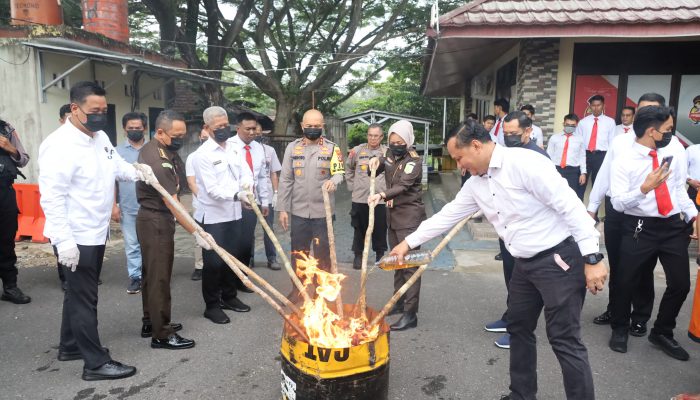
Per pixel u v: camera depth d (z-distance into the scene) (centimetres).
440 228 306
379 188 596
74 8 1392
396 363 371
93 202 330
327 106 1927
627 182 369
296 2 1669
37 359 374
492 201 274
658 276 581
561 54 755
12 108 809
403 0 1532
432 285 550
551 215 264
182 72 1052
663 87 751
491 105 1148
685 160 371
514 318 296
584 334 421
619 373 354
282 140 1520
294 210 479
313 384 266
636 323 414
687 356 373
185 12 1523
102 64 962
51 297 507
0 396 321
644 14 675
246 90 2242
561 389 333
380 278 578
